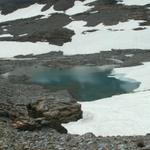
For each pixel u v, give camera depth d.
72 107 41.38
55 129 30.02
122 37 132.38
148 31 136.62
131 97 50.50
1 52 131.75
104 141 20.53
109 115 41.59
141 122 38.31
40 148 18.56
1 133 21.78
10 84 69.69
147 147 18.50
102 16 162.75
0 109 34.88
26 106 44.00
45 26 164.12
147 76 76.44
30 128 27.75
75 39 137.75
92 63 101.06
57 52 126.19
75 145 19.45
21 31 163.38
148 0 181.25
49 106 41.34
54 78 83.31
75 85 73.88
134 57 105.12
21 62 109.19
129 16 157.50
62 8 190.25
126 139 21.50
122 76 80.12
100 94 64.62
